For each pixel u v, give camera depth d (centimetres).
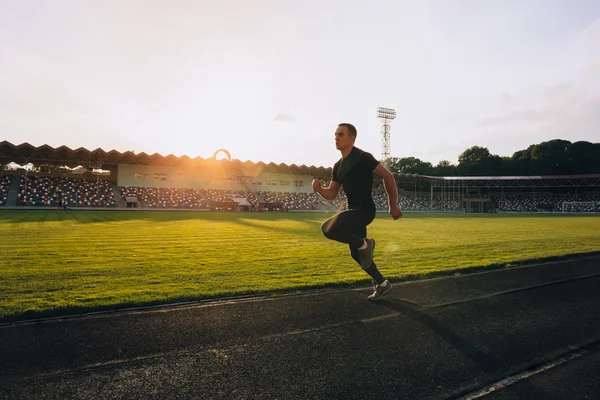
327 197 362
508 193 7144
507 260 655
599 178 6100
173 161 4356
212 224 1738
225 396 169
